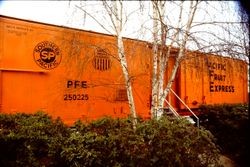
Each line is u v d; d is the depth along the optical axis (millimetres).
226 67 6930
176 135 4984
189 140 4969
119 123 5902
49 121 6137
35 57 6906
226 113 10023
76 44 6879
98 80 7910
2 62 6422
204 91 11125
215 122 10109
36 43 6930
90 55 7160
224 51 6316
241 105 10711
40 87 6965
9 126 5867
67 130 5934
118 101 8391
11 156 5379
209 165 5215
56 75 7223
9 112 6484
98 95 7973
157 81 7148
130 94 6984
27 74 6781
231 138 9570
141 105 8922
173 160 4805
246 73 6738
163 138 4871
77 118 7551
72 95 7484
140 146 4855
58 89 7227
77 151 5047
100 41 7738
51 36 7152
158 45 7055
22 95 6684
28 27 6828
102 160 4934
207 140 5195
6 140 5309
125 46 7395
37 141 5438
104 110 8094
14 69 6559
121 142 4898
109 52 7371
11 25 6590
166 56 7125
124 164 4820
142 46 7129
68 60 7090
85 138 5145
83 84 7664
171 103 9883
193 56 6711
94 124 5844
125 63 7070
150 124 5180
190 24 6730
